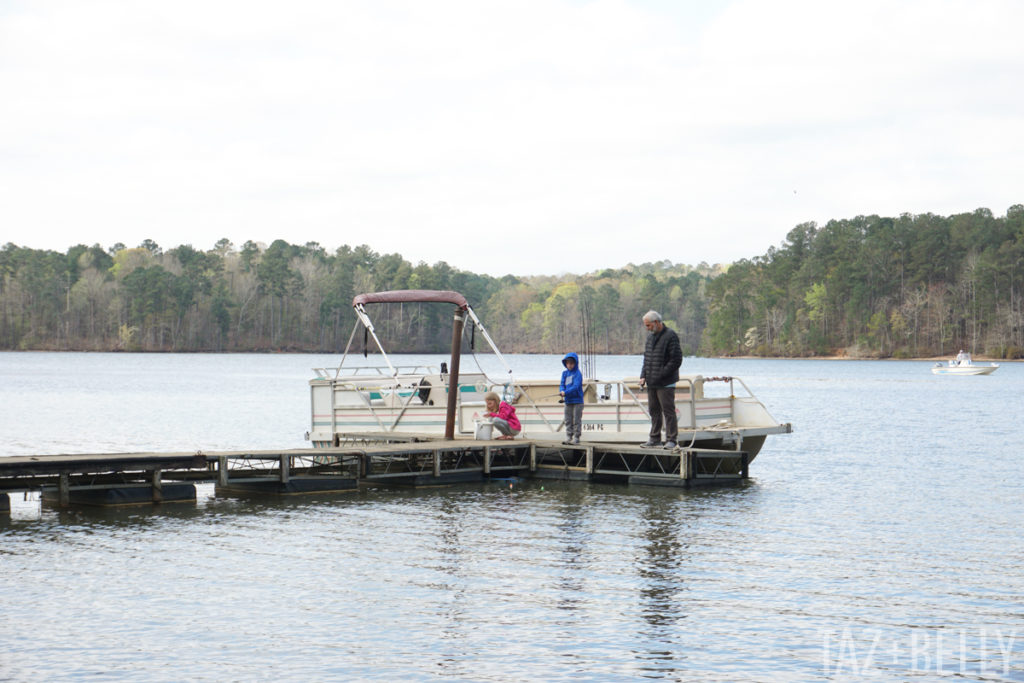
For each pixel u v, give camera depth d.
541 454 22.69
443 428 23.22
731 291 193.75
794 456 28.41
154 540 15.39
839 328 172.75
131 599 11.95
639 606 11.70
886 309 166.75
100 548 14.79
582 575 13.13
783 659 9.98
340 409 24.59
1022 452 29.59
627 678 9.47
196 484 21.72
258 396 61.50
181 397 59.84
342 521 17.00
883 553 14.55
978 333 157.12
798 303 179.12
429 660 9.89
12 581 12.79
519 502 18.98
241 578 12.95
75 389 68.00
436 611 11.48
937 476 23.73
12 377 86.62
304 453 20.09
